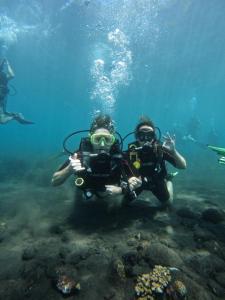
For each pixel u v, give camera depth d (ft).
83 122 202.18
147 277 3.13
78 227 4.88
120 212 5.57
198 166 15.65
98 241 4.27
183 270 3.34
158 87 45.42
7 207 6.34
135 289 3.01
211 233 4.46
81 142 4.83
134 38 24.57
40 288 3.10
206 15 18.83
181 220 5.08
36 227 4.98
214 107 79.20
